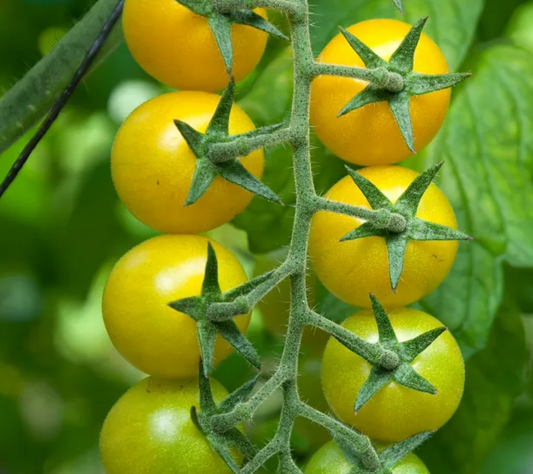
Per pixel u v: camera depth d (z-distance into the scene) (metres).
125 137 0.31
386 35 0.31
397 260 0.30
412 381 0.30
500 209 0.37
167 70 0.31
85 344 0.66
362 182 0.30
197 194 0.30
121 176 0.31
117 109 0.52
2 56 0.48
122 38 0.34
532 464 0.53
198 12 0.30
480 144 0.37
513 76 0.38
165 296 0.30
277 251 0.38
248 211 0.37
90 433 0.57
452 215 0.31
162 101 0.31
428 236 0.30
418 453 0.41
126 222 0.52
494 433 0.41
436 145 0.37
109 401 0.58
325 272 0.31
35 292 0.58
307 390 0.38
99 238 0.51
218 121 0.30
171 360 0.30
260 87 0.37
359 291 0.31
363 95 0.30
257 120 0.37
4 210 0.54
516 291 0.41
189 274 0.30
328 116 0.31
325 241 0.31
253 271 0.39
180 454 0.30
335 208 0.30
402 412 0.31
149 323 0.30
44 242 0.55
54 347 0.59
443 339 0.31
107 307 0.31
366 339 0.31
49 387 0.60
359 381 0.31
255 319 0.42
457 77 0.30
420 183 0.30
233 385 0.41
